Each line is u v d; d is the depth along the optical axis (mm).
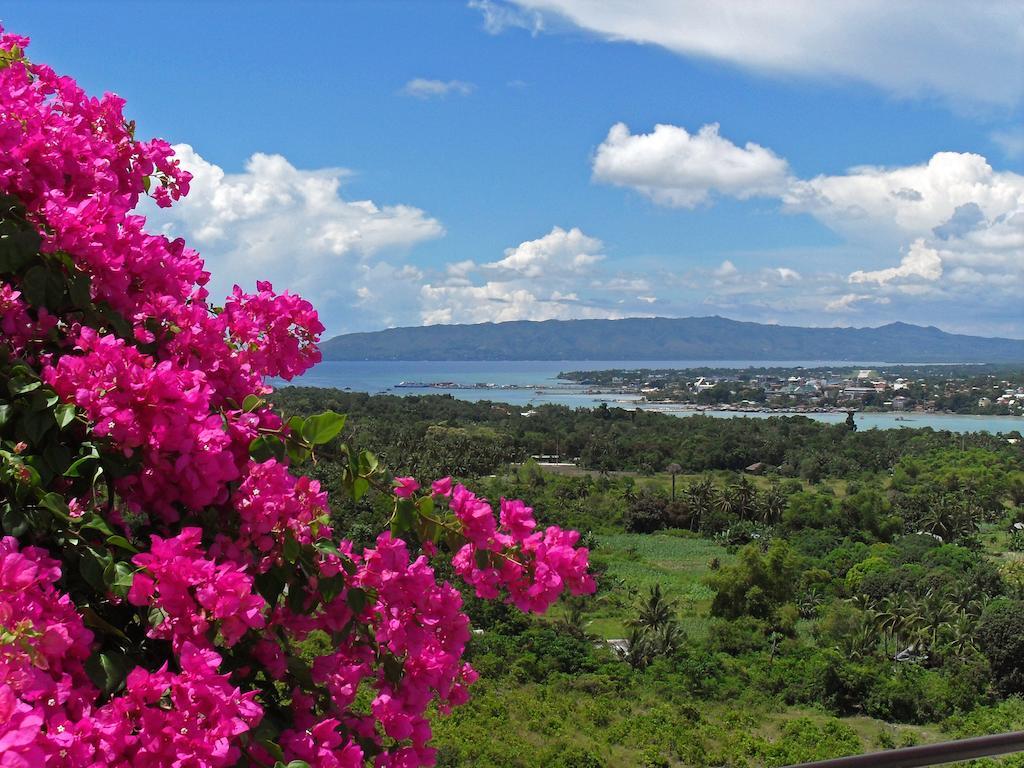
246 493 2080
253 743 1871
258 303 2867
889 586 57125
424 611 2350
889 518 77125
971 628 47188
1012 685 44000
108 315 2264
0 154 2281
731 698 44094
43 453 1960
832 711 43375
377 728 2297
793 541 73312
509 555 2484
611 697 42594
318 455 2367
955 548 65438
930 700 42781
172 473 2006
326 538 2182
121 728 1601
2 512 1875
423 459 81562
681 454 121062
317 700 2213
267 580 2137
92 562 1858
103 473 2029
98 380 1947
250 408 2283
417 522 2430
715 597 55594
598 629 52656
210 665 1669
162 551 1742
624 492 87125
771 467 120625
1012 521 86312
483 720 37625
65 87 2785
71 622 1709
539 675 45094
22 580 1615
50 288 2189
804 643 50875
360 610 2188
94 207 2256
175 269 2486
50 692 1591
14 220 2273
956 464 107438
